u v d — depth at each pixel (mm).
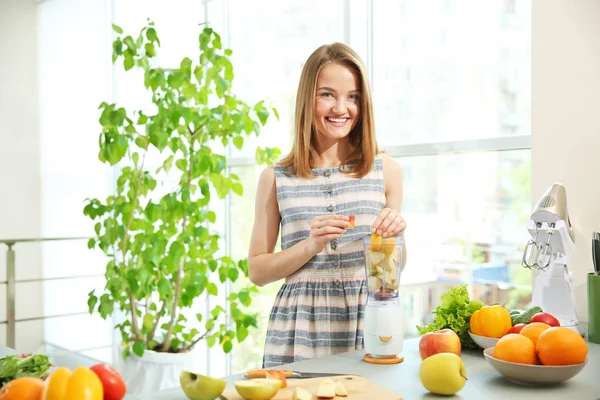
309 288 1780
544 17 1888
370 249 1455
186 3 4051
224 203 4004
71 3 4660
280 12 3510
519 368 1227
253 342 3758
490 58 2490
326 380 1185
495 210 2496
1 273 4762
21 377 1172
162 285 3357
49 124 4910
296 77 3432
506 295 2467
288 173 1869
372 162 1847
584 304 1810
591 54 1771
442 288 2715
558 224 1622
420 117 2781
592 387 1247
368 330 1457
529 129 2363
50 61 4895
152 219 3363
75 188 4672
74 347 4766
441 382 1177
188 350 3602
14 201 4855
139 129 4152
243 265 3492
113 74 4324
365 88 1790
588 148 1790
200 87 3369
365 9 3004
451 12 2627
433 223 2748
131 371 3521
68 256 4785
